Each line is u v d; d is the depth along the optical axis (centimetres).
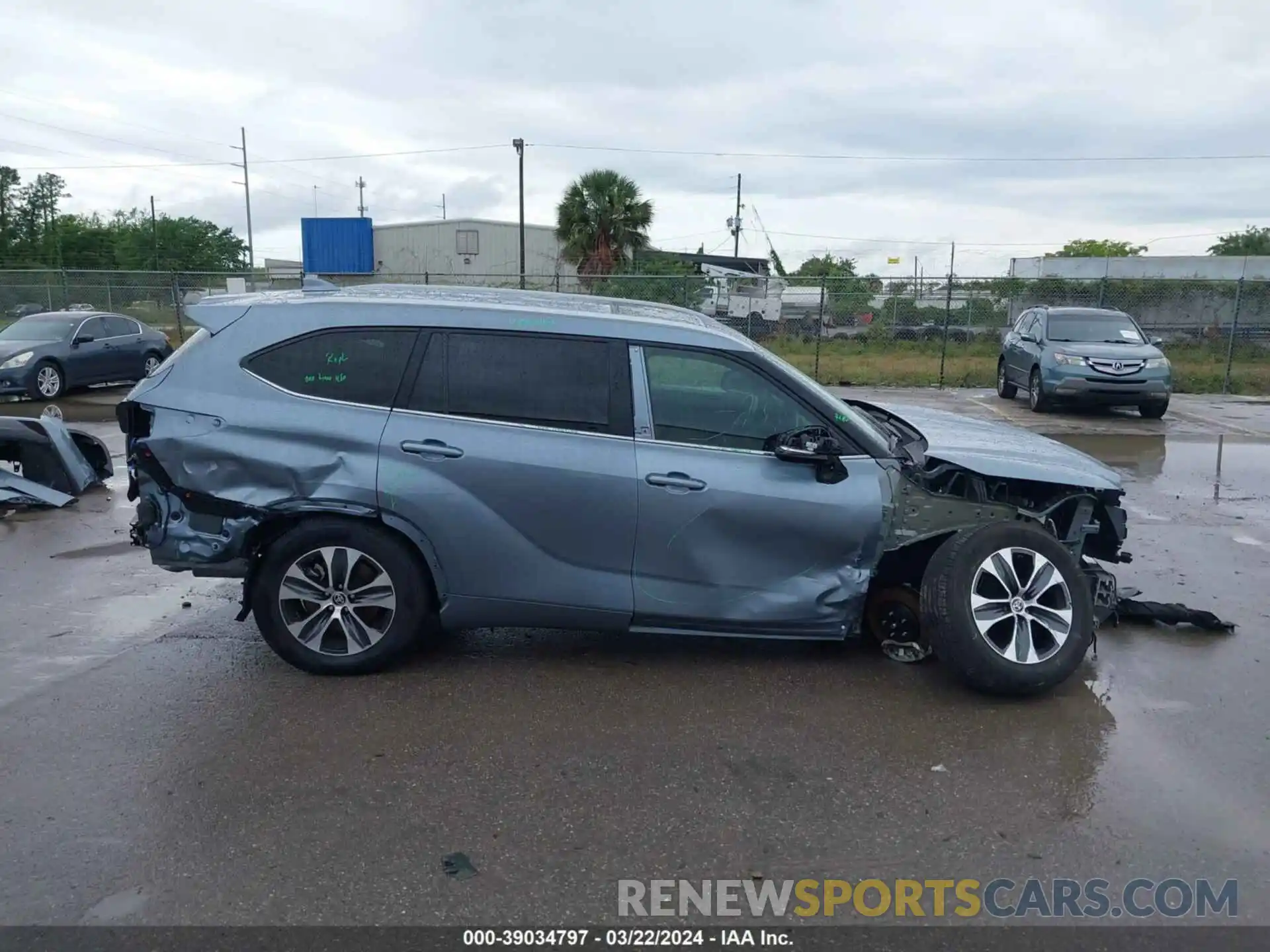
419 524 457
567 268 3581
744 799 374
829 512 460
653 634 480
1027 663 454
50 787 376
